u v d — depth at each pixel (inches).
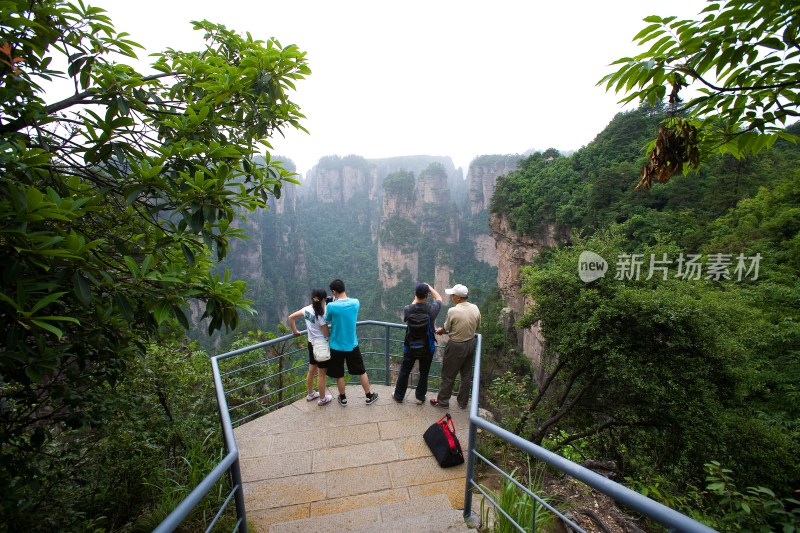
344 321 161.0
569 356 266.7
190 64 100.8
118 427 140.7
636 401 250.7
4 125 71.3
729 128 58.7
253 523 110.7
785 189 548.1
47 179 73.7
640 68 52.3
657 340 237.0
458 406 174.1
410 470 132.9
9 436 86.6
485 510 109.6
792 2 41.7
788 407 277.0
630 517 133.1
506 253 1417.3
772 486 205.6
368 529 98.8
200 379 218.1
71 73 79.7
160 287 82.7
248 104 102.7
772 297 350.3
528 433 275.1
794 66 47.4
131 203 72.8
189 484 121.6
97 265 70.8
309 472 132.1
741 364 238.4
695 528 40.2
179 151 82.0
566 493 137.5
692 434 219.3
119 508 124.1
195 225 78.8
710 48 48.1
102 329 82.4
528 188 1318.9
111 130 72.4
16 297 59.0
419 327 163.6
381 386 200.7
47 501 110.9
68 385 93.5
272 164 107.4
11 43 71.2
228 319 89.8
